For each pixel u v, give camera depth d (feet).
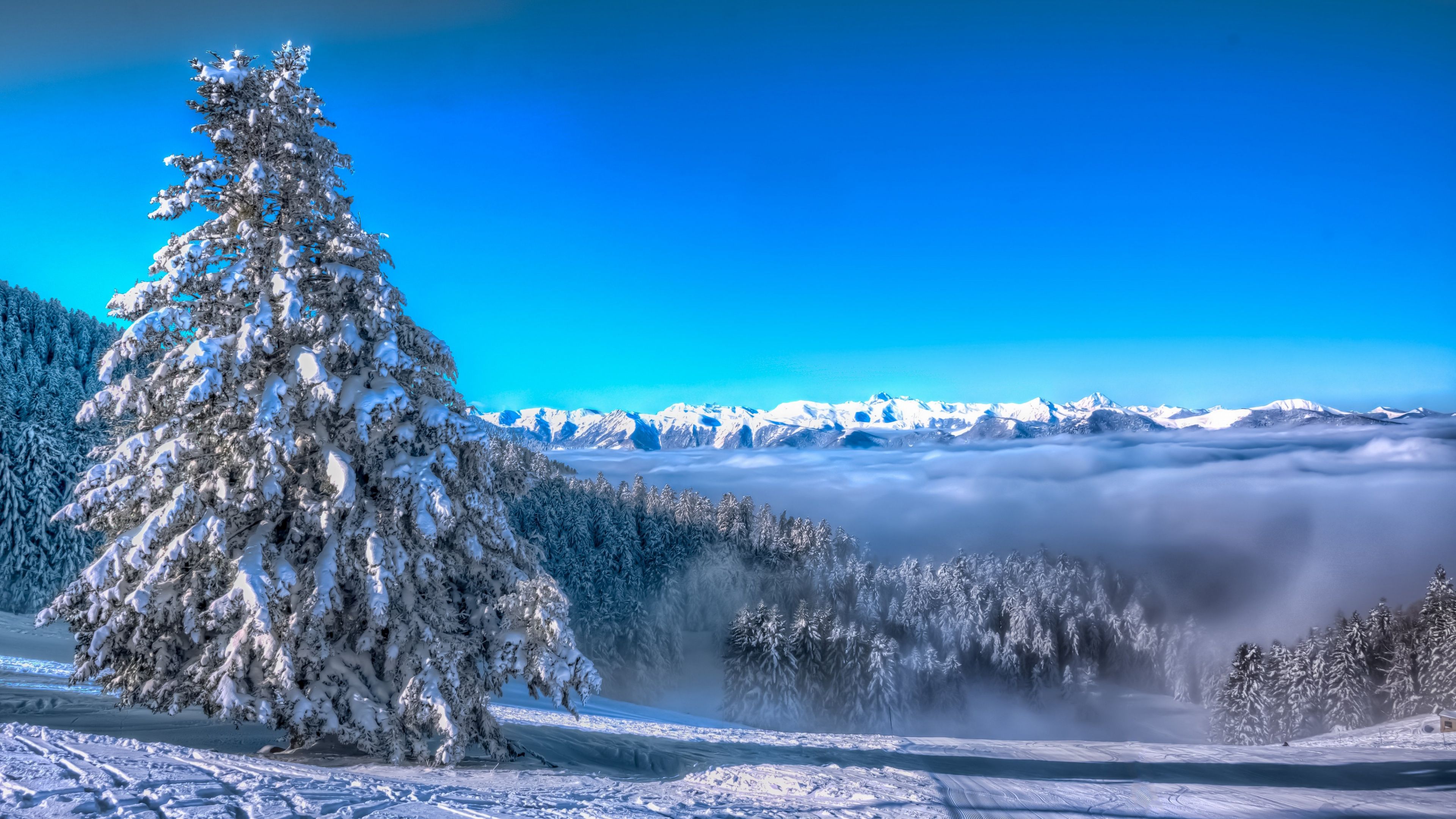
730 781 46.98
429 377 48.88
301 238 46.65
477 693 45.09
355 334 45.29
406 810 25.52
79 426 156.97
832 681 203.41
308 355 43.80
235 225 45.55
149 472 41.19
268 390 42.83
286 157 45.83
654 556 300.20
